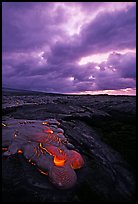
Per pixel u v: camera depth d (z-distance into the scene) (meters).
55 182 4.85
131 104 12.43
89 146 6.86
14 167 5.47
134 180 5.02
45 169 5.33
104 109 11.98
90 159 6.07
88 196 4.45
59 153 6.16
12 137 7.24
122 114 10.34
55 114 11.03
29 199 4.31
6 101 16.45
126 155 6.17
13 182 4.85
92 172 5.38
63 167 5.44
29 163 5.66
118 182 4.95
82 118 10.24
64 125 9.01
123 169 5.50
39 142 6.89
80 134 7.91
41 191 4.57
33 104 14.94
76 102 16.03
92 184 4.87
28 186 4.72
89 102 15.49
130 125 8.69
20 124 8.93
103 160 5.98
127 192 4.59
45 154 6.08
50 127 8.58
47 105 14.45
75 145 6.98
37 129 8.16
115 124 9.05
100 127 8.91
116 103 13.56
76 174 5.26
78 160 5.82
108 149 6.64
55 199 4.34
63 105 14.23
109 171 5.42
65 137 7.58
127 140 7.16
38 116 10.68
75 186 4.77
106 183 4.91
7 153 6.14
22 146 6.56
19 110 12.39
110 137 7.58
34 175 5.14
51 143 6.88
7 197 4.35
